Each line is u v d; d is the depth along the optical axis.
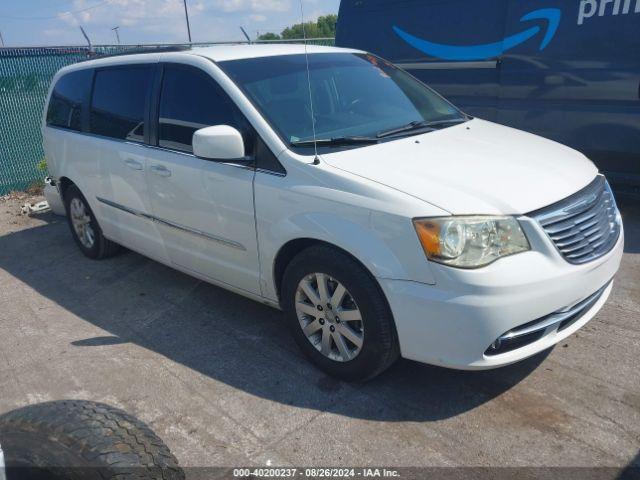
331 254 3.09
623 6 5.21
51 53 8.55
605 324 3.79
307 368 3.51
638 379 3.21
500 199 2.83
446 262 2.71
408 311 2.84
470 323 2.71
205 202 3.76
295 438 2.93
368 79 4.18
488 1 6.06
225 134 3.33
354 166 3.12
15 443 2.05
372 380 3.34
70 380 3.57
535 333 2.90
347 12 7.33
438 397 3.16
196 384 3.44
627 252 4.93
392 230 2.82
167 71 4.15
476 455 2.74
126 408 3.25
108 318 4.36
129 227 4.69
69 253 5.84
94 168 4.84
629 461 2.64
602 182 3.41
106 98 4.76
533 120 6.04
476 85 6.36
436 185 2.90
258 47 4.21
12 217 7.33
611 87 5.44
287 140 3.37
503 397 3.12
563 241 2.88
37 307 4.64
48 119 5.60
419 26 6.66
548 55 5.75
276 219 3.31
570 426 2.88
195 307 4.41
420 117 3.99
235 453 2.86
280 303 3.60
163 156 4.06
